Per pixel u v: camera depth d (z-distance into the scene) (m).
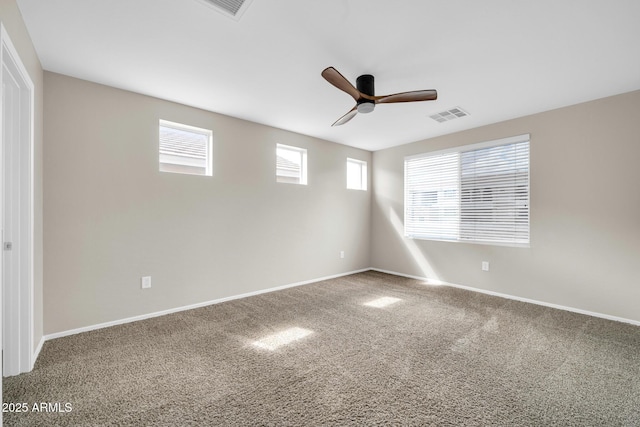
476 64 2.46
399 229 5.15
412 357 2.24
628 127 2.97
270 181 4.10
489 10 1.82
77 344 2.43
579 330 2.77
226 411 1.64
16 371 1.98
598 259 3.15
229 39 2.12
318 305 3.48
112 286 2.84
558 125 3.41
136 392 1.80
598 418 1.59
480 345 2.45
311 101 3.24
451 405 1.69
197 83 2.80
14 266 1.98
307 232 4.57
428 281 4.67
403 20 1.92
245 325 2.87
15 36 1.71
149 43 2.17
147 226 3.05
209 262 3.50
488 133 4.00
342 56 2.34
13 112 1.99
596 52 2.27
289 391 1.82
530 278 3.63
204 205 3.46
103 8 1.79
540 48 2.23
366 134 4.51
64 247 2.59
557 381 1.94
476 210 4.16
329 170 4.90
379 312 3.25
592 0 1.73
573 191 3.31
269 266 4.09
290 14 1.86
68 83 2.63
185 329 2.76
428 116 3.68
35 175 2.20
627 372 2.05
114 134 2.86
